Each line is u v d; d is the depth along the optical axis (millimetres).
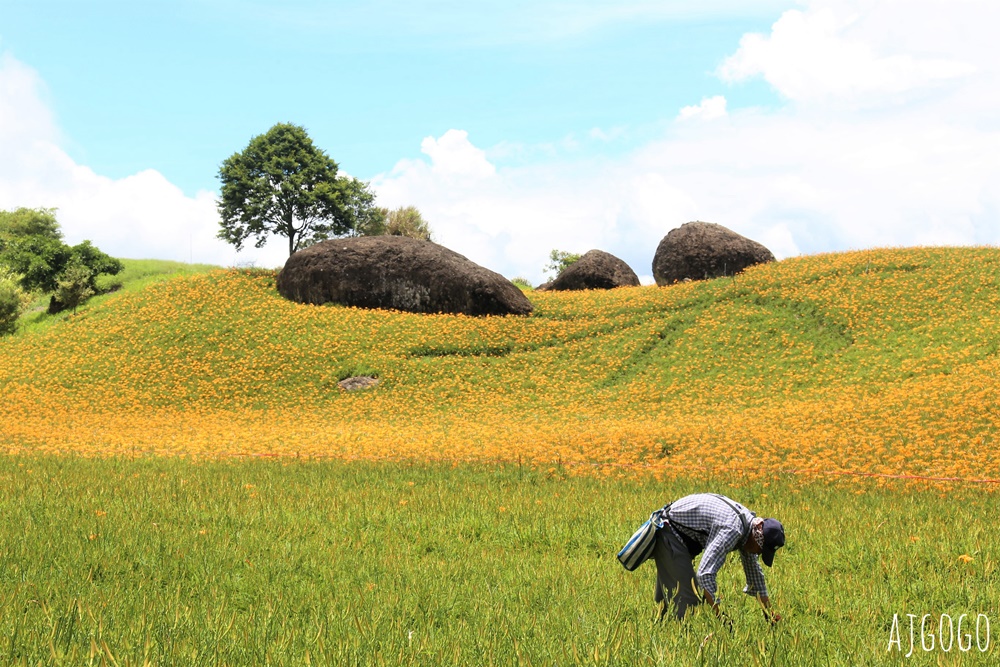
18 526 9547
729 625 5359
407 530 10641
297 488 14727
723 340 36156
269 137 69750
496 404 33188
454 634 5324
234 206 68875
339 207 69438
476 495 14250
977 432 20375
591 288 57500
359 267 45938
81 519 10250
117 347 41281
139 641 4781
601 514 11875
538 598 6695
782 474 17562
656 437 22625
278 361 38625
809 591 7160
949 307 34312
